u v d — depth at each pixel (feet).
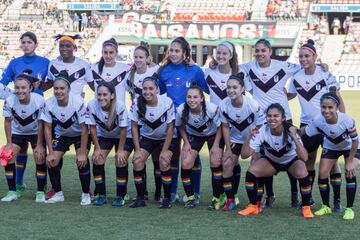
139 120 24.80
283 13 132.46
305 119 26.40
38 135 25.35
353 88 98.53
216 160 24.31
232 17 133.69
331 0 130.93
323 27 128.77
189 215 23.36
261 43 25.54
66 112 24.68
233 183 24.66
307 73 25.98
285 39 126.41
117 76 27.14
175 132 25.55
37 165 25.21
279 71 25.95
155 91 24.16
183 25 129.29
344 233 20.85
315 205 25.50
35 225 21.38
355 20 134.21
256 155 24.58
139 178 24.75
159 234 20.40
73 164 34.83
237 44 126.82
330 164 23.71
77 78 27.61
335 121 23.09
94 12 144.05
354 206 25.13
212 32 127.54
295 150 23.44
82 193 26.43
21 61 27.91
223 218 22.91
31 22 143.33
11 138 25.79
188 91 23.95
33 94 25.64
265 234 20.57
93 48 134.82
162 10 140.05
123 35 134.10
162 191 27.35
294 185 25.05
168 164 24.41
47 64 28.02
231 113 24.26
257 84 26.18
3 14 145.89
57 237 19.86
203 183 30.17
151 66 26.89
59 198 25.57
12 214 23.02
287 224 22.06
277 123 22.62
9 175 25.57
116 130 24.95
